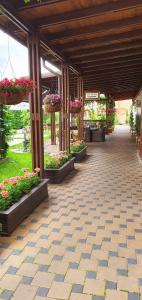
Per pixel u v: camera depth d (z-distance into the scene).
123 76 10.29
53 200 3.95
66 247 2.59
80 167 6.42
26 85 2.96
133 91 15.81
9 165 6.64
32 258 2.40
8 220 2.81
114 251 2.52
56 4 3.56
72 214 3.40
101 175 5.55
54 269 2.24
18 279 2.12
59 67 6.79
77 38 5.20
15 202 3.15
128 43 5.86
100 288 2.02
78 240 2.72
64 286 2.04
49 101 5.43
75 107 6.95
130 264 2.31
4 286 2.04
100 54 6.76
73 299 1.91
